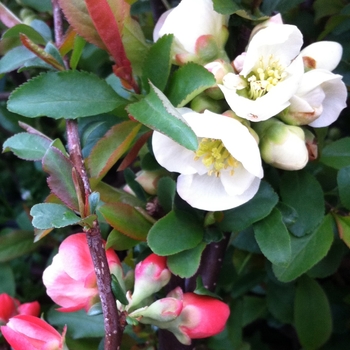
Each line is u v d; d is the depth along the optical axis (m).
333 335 0.37
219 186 0.22
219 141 0.22
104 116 0.25
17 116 0.38
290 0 0.26
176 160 0.22
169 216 0.23
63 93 0.22
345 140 0.27
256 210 0.23
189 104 0.23
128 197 0.26
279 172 0.26
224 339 0.32
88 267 0.22
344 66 0.28
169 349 0.25
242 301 0.35
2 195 0.50
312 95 0.21
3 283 0.35
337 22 0.29
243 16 0.24
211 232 0.23
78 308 0.22
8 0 0.39
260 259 0.33
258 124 0.22
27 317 0.22
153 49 0.22
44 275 0.22
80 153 0.21
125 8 0.23
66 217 0.18
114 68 0.22
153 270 0.23
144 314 0.22
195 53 0.23
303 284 0.31
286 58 0.22
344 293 0.38
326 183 0.29
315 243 0.25
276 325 0.39
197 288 0.23
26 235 0.36
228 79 0.21
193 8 0.23
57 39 0.26
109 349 0.19
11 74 0.41
